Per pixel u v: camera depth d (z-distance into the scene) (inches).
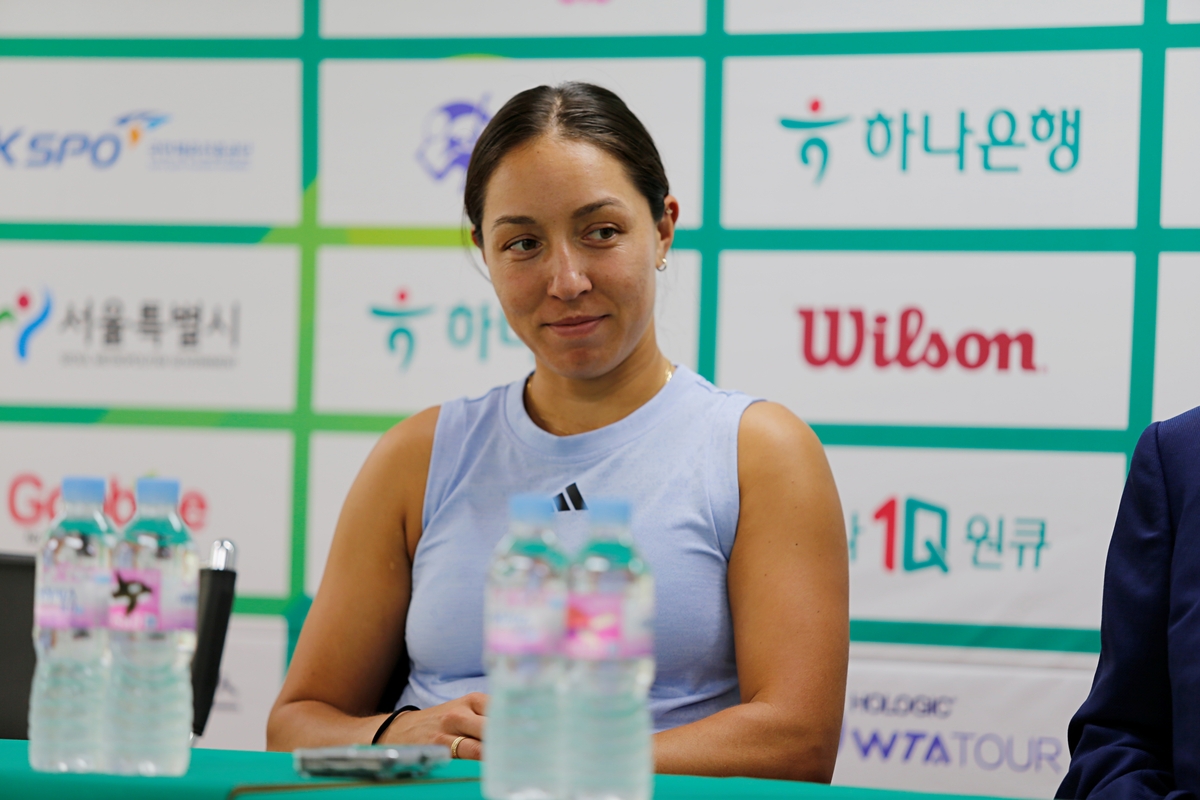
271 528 194.7
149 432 196.7
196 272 197.0
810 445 107.2
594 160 103.7
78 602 72.7
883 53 185.6
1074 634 178.9
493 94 193.9
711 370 187.9
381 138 195.6
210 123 197.6
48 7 199.3
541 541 65.1
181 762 70.9
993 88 182.9
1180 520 89.3
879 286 185.2
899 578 182.9
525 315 106.6
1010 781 178.9
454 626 107.3
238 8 197.3
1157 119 178.7
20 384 197.8
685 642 103.3
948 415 182.9
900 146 184.9
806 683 96.0
